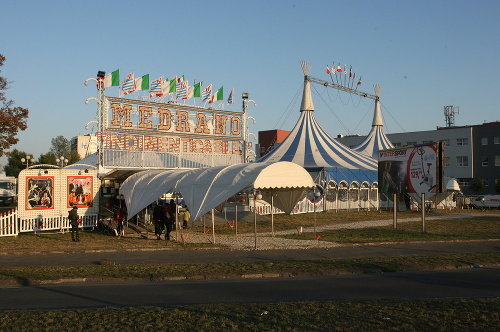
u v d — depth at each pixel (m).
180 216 24.02
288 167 17.61
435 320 7.10
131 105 26.50
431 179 21.34
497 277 11.23
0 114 22.61
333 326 6.82
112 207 23.94
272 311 7.66
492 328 6.73
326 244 17.17
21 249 15.91
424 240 18.45
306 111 39.25
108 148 25.36
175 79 28.61
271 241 18.27
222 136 30.59
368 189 37.59
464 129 57.34
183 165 28.27
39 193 21.11
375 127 50.66
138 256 14.52
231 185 17.33
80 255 14.80
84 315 7.45
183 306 8.09
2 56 23.78
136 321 7.09
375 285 10.22
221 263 12.80
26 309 8.11
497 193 52.53
